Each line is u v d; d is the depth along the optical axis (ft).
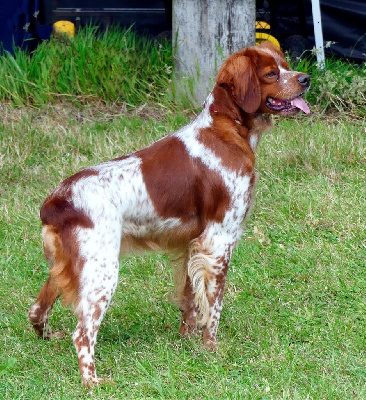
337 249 27.73
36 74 42.34
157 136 36.52
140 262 27.37
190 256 21.76
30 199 31.91
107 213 20.02
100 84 41.96
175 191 21.02
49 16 49.57
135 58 42.98
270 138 35.96
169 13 47.60
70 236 19.79
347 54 46.42
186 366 20.76
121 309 24.41
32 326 22.99
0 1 44.06
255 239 28.71
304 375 20.21
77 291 19.84
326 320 23.50
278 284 25.98
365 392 19.22
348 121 39.27
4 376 20.43
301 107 21.62
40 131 37.40
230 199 21.21
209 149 21.29
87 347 19.76
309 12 46.52
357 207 30.25
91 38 44.37
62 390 19.69
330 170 33.53
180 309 22.84
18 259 27.63
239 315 23.97
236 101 21.36
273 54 21.91
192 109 39.68
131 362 21.09
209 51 38.96
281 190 32.04
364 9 45.47
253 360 21.29
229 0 38.45
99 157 34.73
